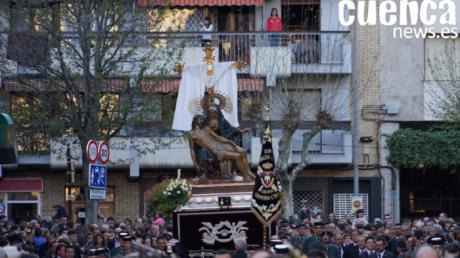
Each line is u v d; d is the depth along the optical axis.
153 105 46.34
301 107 52.41
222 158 30.19
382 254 33.19
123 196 55.69
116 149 50.12
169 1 48.19
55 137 47.22
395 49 56.28
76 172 53.53
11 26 45.44
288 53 53.91
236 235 29.56
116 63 44.88
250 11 56.78
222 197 29.52
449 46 56.06
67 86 44.62
